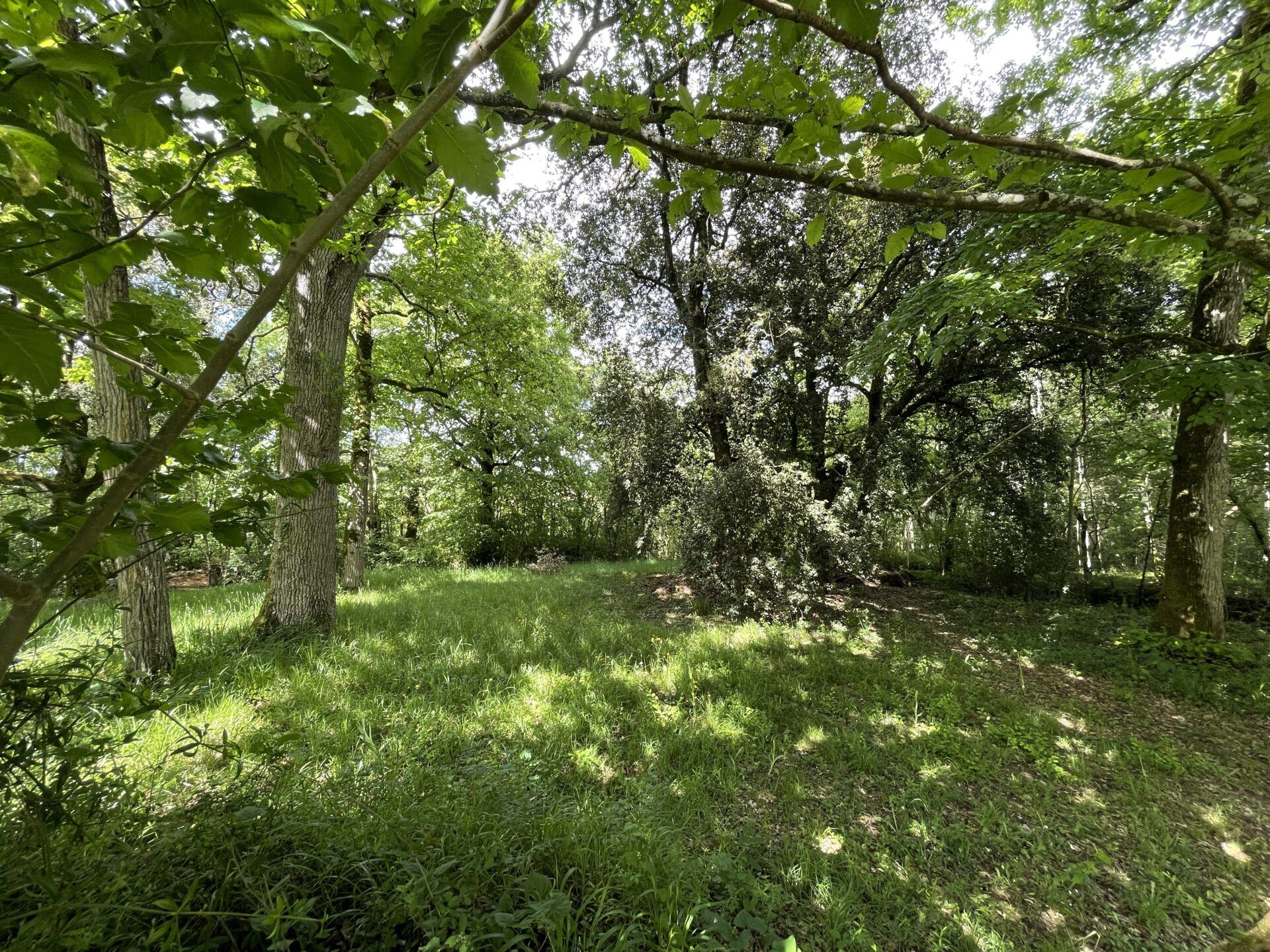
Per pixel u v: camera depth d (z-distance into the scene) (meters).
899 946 2.29
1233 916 2.54
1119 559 11.70
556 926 1.62
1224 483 6.20
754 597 7.43
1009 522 9.56
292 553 5.43
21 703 1.31
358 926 1.59
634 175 8.44
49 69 0.67
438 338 9.62
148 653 4.01
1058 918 2.49
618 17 1.66
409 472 14.68
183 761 2.60
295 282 5.48
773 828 2.96
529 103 0.84
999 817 3.15
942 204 1.28
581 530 16.25
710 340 8.89
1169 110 3.06
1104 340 7.22
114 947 1.34
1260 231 1.74
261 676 4.09
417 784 2.53
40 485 1.00
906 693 4.93
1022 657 6.23
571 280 9.85
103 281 0.83
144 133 0.81
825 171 1.26
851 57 3.49
